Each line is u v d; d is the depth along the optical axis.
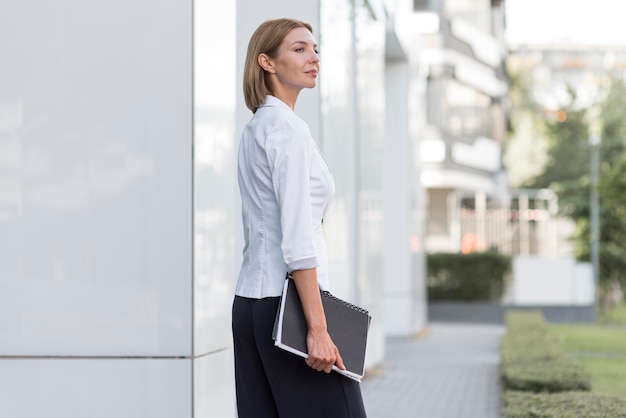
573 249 31.14
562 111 46.09
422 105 26.17
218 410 6.19
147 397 5.77
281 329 3.88
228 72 6.52
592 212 30.72
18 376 5.80
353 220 13.20
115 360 5.78
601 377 13.84
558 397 8.62
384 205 21.52
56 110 5.83
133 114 5.81
